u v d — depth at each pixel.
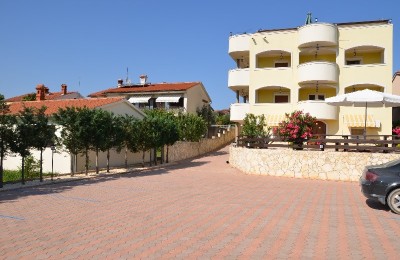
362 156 17.30
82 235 7.61
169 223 8.66
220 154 36.59
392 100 17.47
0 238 7.39
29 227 8.30
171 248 6.70
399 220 9.09
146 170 23.59
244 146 22.58
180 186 15.56
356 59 30.12
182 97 43.97
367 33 27.86
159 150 33.38
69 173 21.27
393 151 17.14
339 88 28.34
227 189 14.65
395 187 9.95
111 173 20.75
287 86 29.72
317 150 18.95
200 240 7.22
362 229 8.14
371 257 6.20
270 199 12.20
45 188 15.01
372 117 27.03
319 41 28.11
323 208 10.61
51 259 6.10
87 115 19.41
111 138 20.94
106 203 11.41
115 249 6.64
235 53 33.19
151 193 13.53
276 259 6.09
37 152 23.72
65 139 18.78
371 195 10.30
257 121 23.78
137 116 30.03
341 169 17.67
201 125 35.66
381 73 27.50
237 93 35.19
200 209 10.40
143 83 50.03
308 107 27.70
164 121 26.64
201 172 21.94
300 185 16.00
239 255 6.29
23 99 46.34
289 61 31.67
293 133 19.02
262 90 32.22
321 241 7.16
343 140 17.95
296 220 8.99
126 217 9.34
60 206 10.91
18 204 11.27
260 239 7.30
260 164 20.14
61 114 19.03
